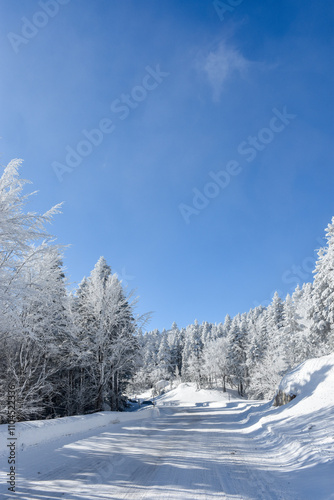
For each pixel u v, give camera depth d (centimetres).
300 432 1026
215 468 695
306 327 3625
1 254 1083
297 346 3809
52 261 1417
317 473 596
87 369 2227
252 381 4681
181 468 688
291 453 816
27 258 1184
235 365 7006
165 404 6500
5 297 985
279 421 1364
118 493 511
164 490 530
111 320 2166
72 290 1672
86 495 498
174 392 8056
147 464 723
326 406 1266
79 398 2170
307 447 784
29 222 1065
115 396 2464
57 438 1089
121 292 2369
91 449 903
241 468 700
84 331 2128
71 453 838
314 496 489
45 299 1163
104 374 2194
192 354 8650
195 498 493
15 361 1441
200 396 7144
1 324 1081
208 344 8262
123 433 1302
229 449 943
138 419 2114
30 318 1293
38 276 1335
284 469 691
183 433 1354
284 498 495
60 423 1189
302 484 559
